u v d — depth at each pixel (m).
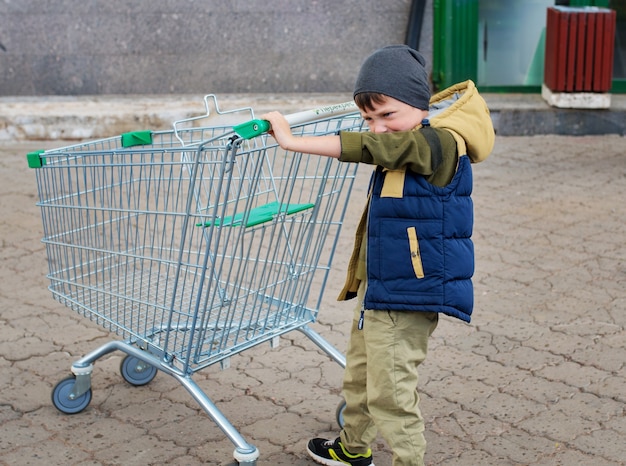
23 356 4.23
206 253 2.97
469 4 8.60
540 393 3.82
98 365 4.14
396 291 2.79
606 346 4.25
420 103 2.78
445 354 4.21
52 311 4.75
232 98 8.71
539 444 3.44
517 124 8.25
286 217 3.47
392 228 2.76
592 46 8.04
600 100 8.16
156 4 8.69
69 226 3.55
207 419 3.69
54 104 8.53
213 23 8.75
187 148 2.96
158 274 3.36
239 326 3.27
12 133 8.16
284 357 4.23
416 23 8.48
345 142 2.63
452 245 2.78
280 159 7.09
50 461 3.38
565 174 7.11
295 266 3.47
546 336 4.37
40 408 3.77
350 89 8.95
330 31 8.77
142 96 8.89
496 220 6.08
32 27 8.77
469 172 2.79
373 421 3.10
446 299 2.78
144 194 6.29
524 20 8.77
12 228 6.01
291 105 8.36
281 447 3.46
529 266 5.28
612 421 3.58
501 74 8.95
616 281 5.03
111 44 8.82
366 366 3.05
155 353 3.29
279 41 8.80
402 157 2.65
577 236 5.75
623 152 7.70
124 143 3.51
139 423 3.65
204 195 5.84
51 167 3.50
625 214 6.15
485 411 3.69
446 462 3.33
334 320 4.64
